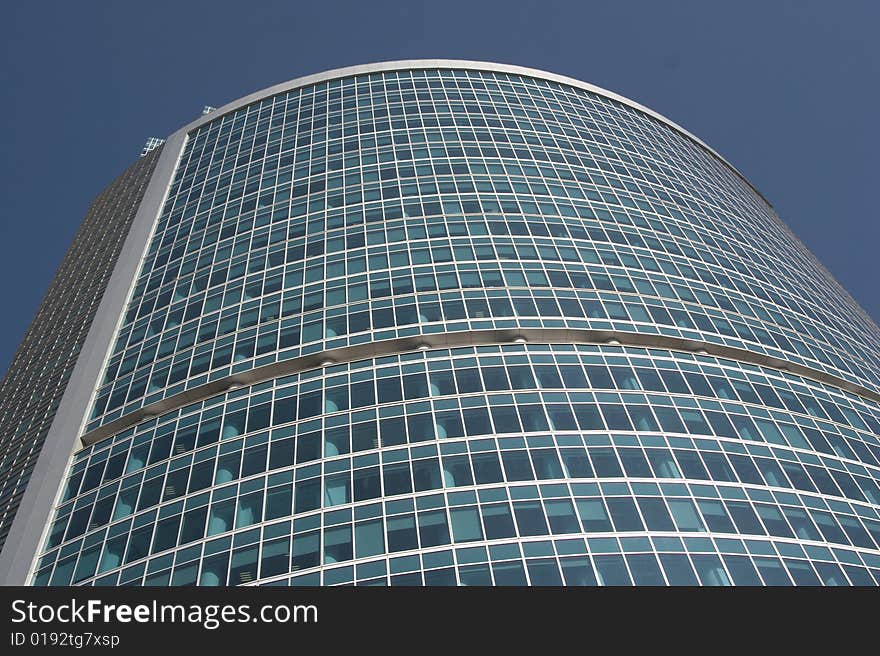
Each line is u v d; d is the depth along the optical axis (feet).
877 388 221.66
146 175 329.72
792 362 214.69
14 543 171.83
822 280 279.28
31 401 235.20
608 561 140.15
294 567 143.74
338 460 164.96
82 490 181.37
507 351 192.34
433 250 227.40
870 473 177.06
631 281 225.35
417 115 307.37
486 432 168.14
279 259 236.43
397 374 186.39
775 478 166.20
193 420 187.73
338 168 276.62
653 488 156.66
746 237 276.21
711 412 181.47
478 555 141.59
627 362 193.06
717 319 221.46
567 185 268.41
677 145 335.26
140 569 152.46
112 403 207.62
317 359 197.26
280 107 333.83
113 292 254.27
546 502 151.64
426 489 155.63
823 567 146.30
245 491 162.71
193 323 223.51
